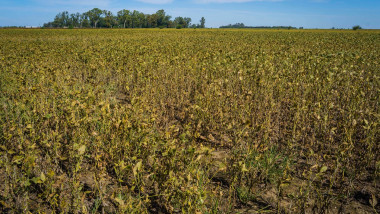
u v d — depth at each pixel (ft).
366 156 12.68
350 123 14.46
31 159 9.16
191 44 61.46
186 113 18.67
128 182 11.55
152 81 22.98
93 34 143.64
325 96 19.67
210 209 9.55
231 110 17.66
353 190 11.28
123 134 12.10
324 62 27.25
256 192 11.12
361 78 20.80
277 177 11.79
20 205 9.79
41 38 107.24
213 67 23.84
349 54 32.17
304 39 92.02
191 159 9.71
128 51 37.86
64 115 14.56
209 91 19.33
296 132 15.55
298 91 21.70
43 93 17.90
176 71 27.73
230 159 12.33
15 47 46.19
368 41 82.53
